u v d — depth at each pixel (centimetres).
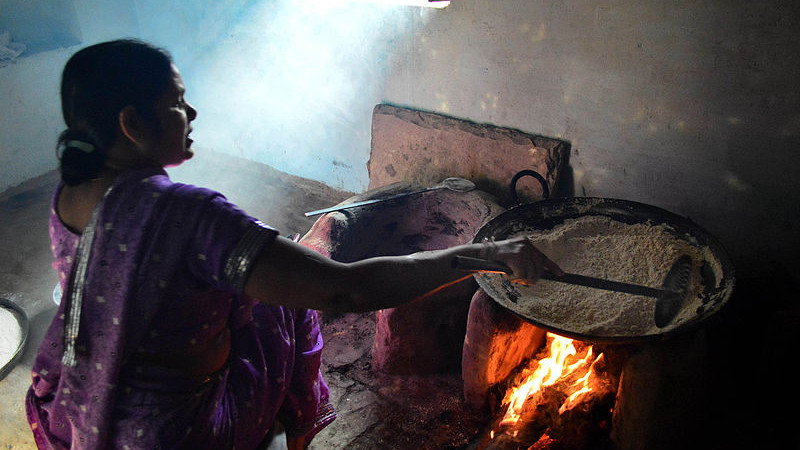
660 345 191
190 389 145
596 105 272
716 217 262
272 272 128
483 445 232
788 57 224
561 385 226
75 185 133
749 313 247
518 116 298
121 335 129
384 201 288
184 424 143
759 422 221
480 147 302
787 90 228
